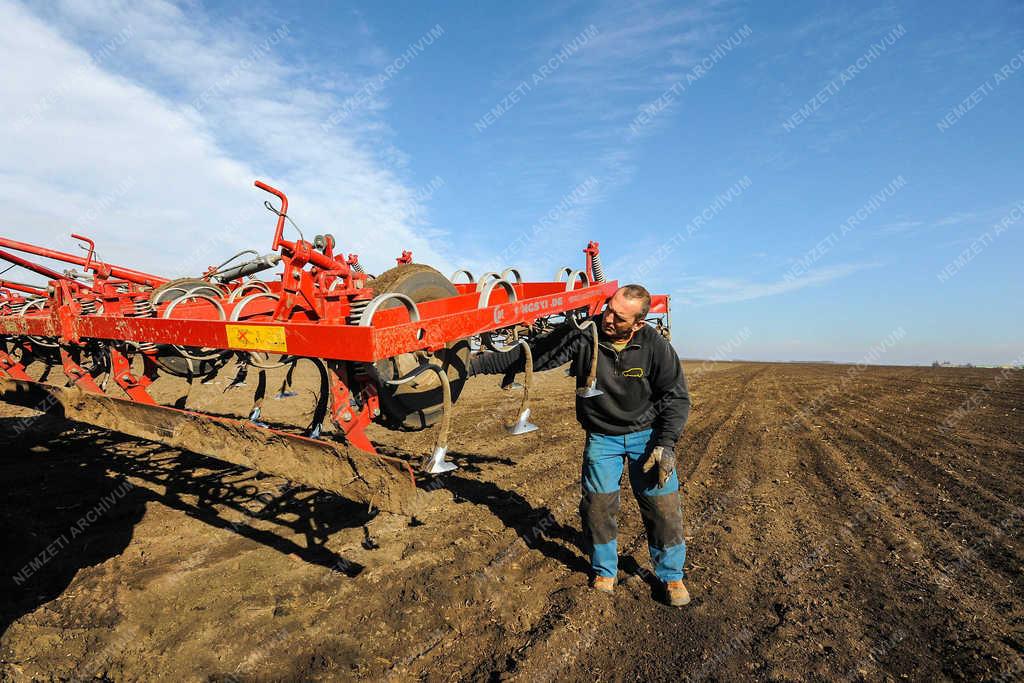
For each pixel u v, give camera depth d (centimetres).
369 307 237
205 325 300
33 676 232
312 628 272
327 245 354
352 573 330
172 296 471
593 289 433
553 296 374
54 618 275
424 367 264
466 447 679
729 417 973
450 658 252
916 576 333
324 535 384
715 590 320
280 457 281
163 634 265
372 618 283
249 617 280
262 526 397
